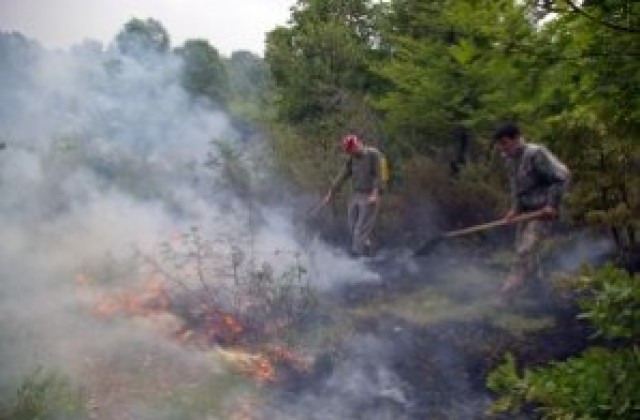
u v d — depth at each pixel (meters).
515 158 6.30
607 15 2.32
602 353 2.47
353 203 7.89
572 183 6.91
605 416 2.35
